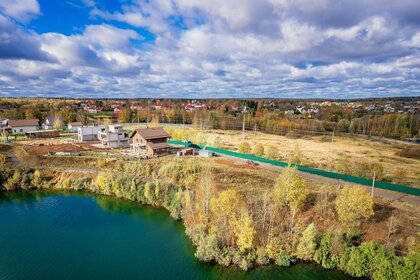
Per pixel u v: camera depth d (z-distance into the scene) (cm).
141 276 3572
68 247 4247
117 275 3591
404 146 10775
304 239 3688
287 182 4209
